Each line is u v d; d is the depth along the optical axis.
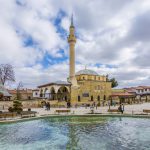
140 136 20.36
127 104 69.50
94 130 23.69
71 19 68.44
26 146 17.27
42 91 74.38
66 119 33.53
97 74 81.00
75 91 67.88
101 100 74.75
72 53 67.00
